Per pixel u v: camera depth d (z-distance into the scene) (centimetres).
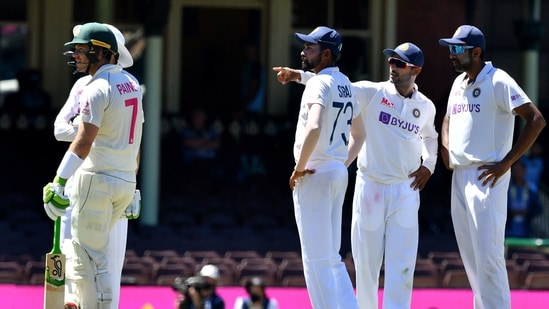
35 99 6994
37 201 6575
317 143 3234
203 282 3722
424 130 3538
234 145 7094
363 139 3428
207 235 6325
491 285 3447
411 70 3438
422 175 3528
